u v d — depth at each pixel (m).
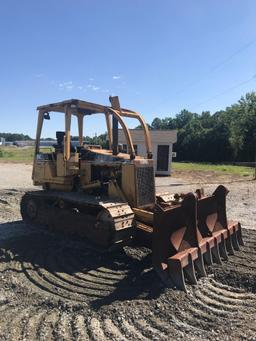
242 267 6.27
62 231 7.65
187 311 4.79
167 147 25.50
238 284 5.70
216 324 4.49
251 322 4.55
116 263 6.36
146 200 6.92
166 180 21.72
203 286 5.54
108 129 8.12
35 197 8.37
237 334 4.26
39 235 8.02
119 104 7.41
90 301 4.98
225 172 28.81
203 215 6.58
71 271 6.03
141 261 6.48
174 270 5.32
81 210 7.47
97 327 4.34
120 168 6.98
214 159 59.84
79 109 7.65
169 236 5.64
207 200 6.70
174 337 4.18
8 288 5.38
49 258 6.61
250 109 58.19
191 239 5.88
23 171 25.06
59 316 4.60
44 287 5.43
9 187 15.92
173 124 96.31
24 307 4.83
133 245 6.74
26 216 8.77
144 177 6.91
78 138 8.48
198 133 62.12
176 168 34.53
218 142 58.84
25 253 6.86
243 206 12.41
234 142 55.56
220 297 5.25
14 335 4.15
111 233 6.20
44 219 8.18
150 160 7.08
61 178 7.92
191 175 25.84
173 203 7.12
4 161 38.47
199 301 5.08
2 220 9.57
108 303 4.92
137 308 4.78
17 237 7.88
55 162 8.18
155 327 4.39
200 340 4.12
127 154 7.51
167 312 4.71
